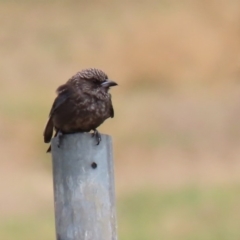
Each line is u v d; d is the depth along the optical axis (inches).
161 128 1037.2
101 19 1401.3
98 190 286.2
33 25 1398.9
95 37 1350.9
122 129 1034.7
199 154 961.5
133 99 1155.9
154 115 1074.7
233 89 1155.3
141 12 1398.9
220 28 1298.0
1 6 1450.5
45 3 1470.2
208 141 996.6
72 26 1392.7
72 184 286.5
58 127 356.2
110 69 1273.4
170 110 1084.5
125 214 749.9
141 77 1242.0
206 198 783.1
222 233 709.9
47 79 1248.2
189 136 1011.9
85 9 1443.2
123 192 821.2
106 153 288.0
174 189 822.5
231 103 1085.1
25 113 1082.1
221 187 820.6
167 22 1332.4
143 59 1262.3
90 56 1314.0
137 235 698.8
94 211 285.7
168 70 1248.8
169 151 974.4
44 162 954.1
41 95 1163.9
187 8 1378.0
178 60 1264.8
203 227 710.5
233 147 980.6
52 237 705.0
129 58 1273.4
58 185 288.7
